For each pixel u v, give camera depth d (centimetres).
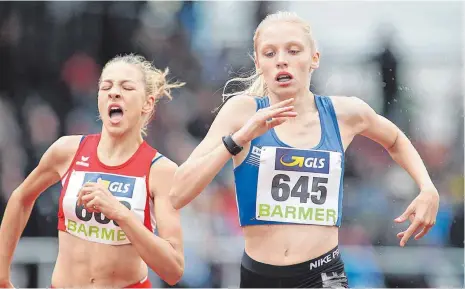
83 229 1573
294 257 1384
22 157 3114
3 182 3017
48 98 3294
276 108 1295
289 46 1391
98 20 3384
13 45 3341
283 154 1388
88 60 3369
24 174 3086
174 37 3356
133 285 1599
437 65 3184
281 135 1403
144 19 3394
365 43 3244
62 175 1623
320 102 1450
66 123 3262
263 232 1396
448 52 3198
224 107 1445
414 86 3175
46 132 3212
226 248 2631
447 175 3052
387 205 2959
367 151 3042
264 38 1402
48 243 2484
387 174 3017
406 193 2980
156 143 3142
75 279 1581
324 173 1391
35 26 3381
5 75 3319
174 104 3203
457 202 2992
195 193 1357
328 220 1388
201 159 1356
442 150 3091
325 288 1384
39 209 2783
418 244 2897
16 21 3372
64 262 1591
